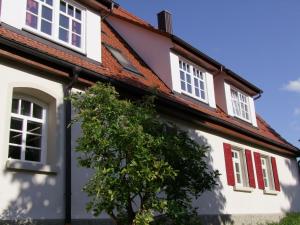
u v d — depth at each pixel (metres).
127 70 12.72
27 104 9.06
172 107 12.62
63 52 10.14
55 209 8.54
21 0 9.51
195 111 13.41
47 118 9.27
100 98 6.92
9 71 8.51
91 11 11.53
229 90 17.41
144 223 6.57
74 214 8.85
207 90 15.84
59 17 10.55
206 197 13.39
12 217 7.73
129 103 7.07
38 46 9.37
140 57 15.32
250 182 16.12
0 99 8.16
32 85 8.84
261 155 18.12
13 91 8.68
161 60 14.62
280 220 16.64
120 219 7.15
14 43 8.36
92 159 7.00
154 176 6.47
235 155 16.42
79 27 11.12
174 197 7.54
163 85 14.09
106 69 11.23
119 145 6.59
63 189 8.82
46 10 10.27
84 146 6.71
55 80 9.45
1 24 8.89
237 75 17.34
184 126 13.45
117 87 10.81
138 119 6.95
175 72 14.36
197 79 15.70
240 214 14.91
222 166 14.72
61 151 9.03
